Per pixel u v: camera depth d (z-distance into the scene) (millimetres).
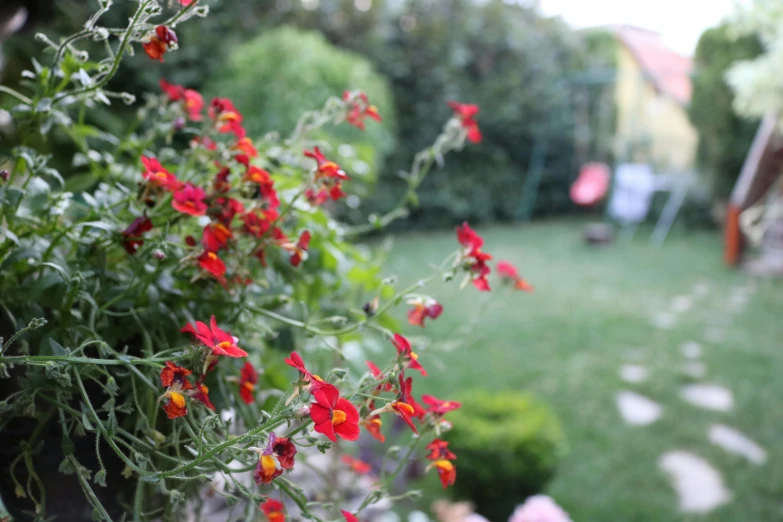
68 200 727
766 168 6016
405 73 7219
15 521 670
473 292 5203
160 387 640
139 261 665
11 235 616
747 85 5176
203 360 550
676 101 8078
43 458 646
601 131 9070
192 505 796
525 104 8500
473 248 751
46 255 647
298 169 980
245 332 760
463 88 7891
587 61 9023
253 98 4441
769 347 4152
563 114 8914
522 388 3514
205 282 721
